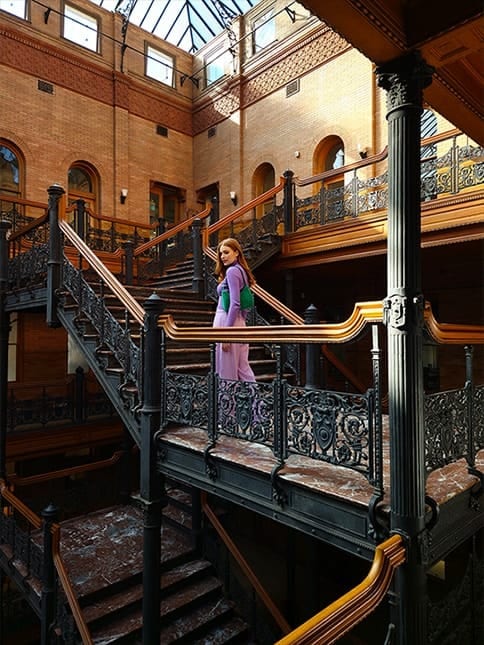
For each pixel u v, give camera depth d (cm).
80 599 478
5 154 987
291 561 677
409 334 213
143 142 1212
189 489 690
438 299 883
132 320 506
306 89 1038
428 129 853
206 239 682
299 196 1037
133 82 1187
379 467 220
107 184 1134
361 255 691
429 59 232
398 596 205
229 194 1209
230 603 549
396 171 226
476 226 562
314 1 195
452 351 866
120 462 823
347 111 955
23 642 745
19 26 995
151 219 1248
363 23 208
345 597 176
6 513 621
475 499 254
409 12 219
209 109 1275
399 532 208
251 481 286
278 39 1085
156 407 367
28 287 603
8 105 978
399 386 214
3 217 852
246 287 385
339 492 236
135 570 532
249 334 283
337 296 1057
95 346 465
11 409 799
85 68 1105
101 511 716
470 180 563
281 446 266
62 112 1062
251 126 1164
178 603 522
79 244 500
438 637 220
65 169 1062
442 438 234
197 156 1311
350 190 712
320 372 494
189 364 469
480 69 265
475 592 248
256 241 752
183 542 617
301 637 155
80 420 877
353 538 229
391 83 231
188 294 657
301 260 766
